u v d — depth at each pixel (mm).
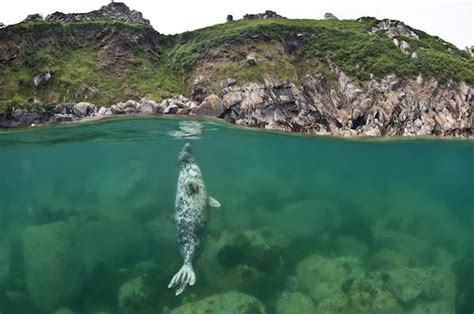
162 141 24172
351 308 9211
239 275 10820
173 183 20484
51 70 21312
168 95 21188
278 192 22250
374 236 14578
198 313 8859
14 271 12914
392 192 32875
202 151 28750
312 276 10836
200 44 24188
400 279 10250
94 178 34562
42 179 35094
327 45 24219
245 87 20984
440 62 23938
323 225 15070
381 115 21141
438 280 10477
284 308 9570
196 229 9773
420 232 16500
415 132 21094
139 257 12695
